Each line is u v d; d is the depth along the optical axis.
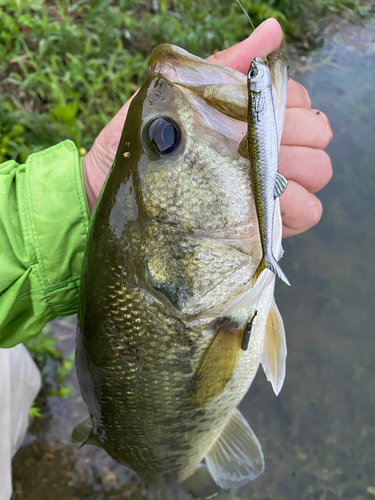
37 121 0.60
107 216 0.22
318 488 0.49
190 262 0.21
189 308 0.22
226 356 0.25
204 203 0.21
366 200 0.60
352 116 0.66
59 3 0.70
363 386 0.51
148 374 0.25
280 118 0.21
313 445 0.50
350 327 0.54
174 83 0.20
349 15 0.83
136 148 0.21
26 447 0.53
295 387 0.52
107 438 0.32
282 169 0.27
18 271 0.26
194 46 0.71
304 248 0.58
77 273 0.28
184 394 0.26
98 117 0.64
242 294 0.22
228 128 0.20
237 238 0.21
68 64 0.67
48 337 0.55
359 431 0.50
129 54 0.73
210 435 0.32
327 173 0.28
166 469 0.34
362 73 0.73
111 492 0.51
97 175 0.31
